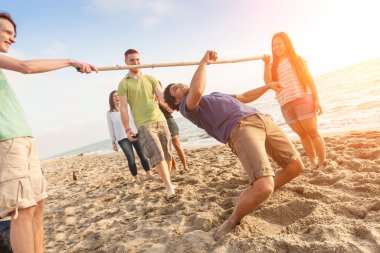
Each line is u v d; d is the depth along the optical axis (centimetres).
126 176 668
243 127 251
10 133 202
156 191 448
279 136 275
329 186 313
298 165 286
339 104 1234
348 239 196
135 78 408
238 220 249
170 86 298
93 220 381
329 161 390
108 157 1602
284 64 377
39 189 227
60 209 479
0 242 239
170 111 530
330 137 624
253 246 210
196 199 358
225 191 355
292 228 232
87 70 239
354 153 415
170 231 276
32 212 207
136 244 269
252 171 238
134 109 407
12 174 197
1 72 220
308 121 370
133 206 391
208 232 256
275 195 308
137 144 561
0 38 206
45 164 2080
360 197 270
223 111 261
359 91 1521
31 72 204
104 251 271
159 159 389
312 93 370
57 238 343
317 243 193
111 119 566
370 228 201
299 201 271
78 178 853
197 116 268
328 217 234
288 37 373
